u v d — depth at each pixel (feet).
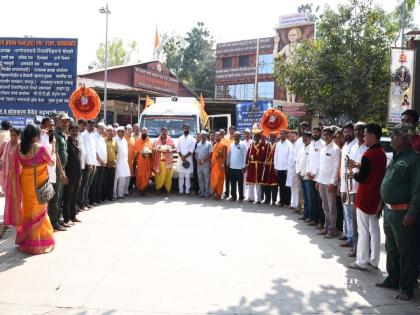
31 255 21.02
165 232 26.27
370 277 18.99
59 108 39.34
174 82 129.49
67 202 27.43
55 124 26.16
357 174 19.42
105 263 19.92
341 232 27.81
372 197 19.20
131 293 16.35
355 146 22.25
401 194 16.15
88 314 14.43
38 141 21.27
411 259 16.28
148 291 16.61
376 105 55.36
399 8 62.90
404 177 16.08
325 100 57.41
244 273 19.11
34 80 39.29
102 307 15.02
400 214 16.19
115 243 23.44
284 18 123.75
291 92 62.59
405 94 34.50
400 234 16.28
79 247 22.54
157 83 120.88
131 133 41.96
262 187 39.83
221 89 145.69
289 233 27.30
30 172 20.95
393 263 17.29
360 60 54.75
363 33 55.52
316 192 29.30
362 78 54.29
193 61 198.29
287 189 38.11
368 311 15.29
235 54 142.51
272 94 133.69
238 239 25.21
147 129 43.98
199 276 18.49
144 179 40.75
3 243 23.25
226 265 20.15
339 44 55.83
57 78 39.17
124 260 20.43
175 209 34.42
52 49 38.99
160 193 43.55
